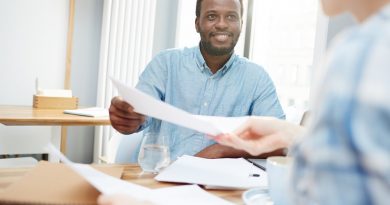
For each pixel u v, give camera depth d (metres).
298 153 0.27
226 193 0.65
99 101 2.91
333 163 0.24
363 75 0.23
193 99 1.33
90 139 3.01
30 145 2.23
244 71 1.35
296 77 2.08
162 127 1.22
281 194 0.52
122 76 2.73
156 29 2.97
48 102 2.27
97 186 0.49
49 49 2.72
